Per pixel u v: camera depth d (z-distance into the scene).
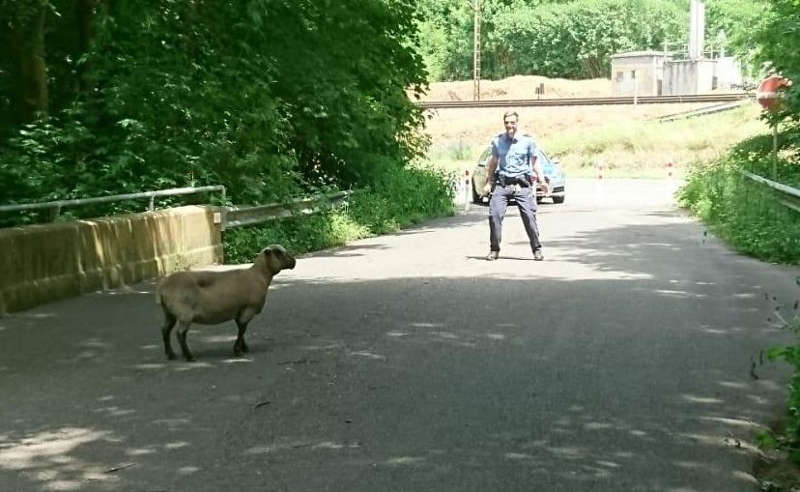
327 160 25.52
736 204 20.91
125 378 8.34
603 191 39.78
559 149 55.16
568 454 6.30
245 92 19.95
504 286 13.32
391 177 26.00
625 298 12.31
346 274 14.71
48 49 20.38
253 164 19.08
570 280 13.91
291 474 5.93
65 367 8.78
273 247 9.19
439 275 14.49
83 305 12.12
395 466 6.07
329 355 9.17
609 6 86.00
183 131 19.11
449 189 29.67
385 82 25.11
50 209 13.35
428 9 29.44
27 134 17.23
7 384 8.17
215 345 9.67
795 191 17.77
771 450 6.50
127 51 19.88
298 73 22.38
